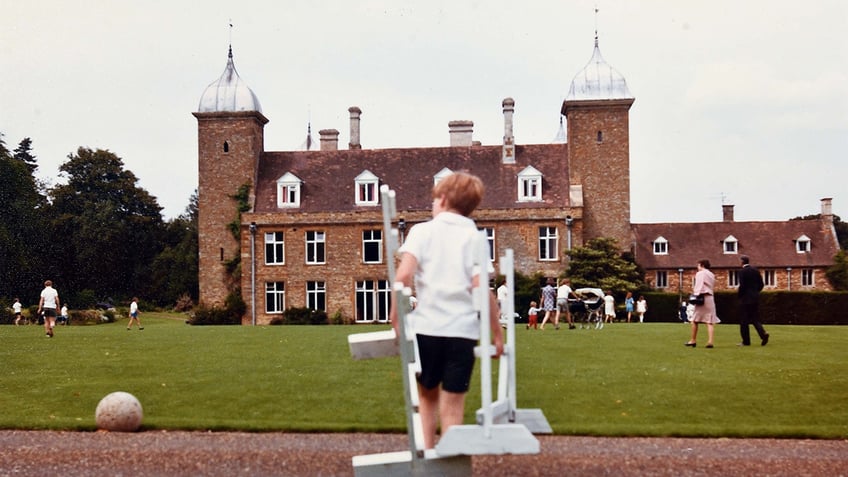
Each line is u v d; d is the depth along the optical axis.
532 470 6.06
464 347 4.66
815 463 6.28
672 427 7.54
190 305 66.38
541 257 43.50
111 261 65.19
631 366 12.50
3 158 53.91
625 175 44.72
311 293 44.28
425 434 4.83
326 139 50.75
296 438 7.28
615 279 41.09
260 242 44.44
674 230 56.41
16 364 13.49
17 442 7.11
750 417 8.23
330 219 44.16
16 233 55.16
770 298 41.00
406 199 44.75
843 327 25.95
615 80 45.34
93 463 6.39
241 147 45.78
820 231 55.44
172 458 6.52
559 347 16.25
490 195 44.34
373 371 12.07
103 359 14.33
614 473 6.00
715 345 16.72
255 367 12.73
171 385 10.70
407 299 4.62
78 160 66.44
